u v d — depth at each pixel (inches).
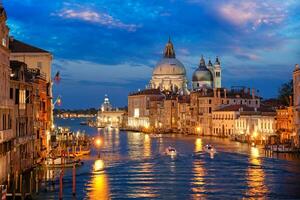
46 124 3890.3
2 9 2358.5
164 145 5580.7
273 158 3858.3
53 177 2723.9
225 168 3292.3
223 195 2351.1
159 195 2357.3
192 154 4293.8
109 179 2824.8
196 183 2687.0
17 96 2706.7
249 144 5433.1
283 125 5132.9
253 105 7682.1
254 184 2640.3
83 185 2598.4
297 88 4495.6
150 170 3216.0
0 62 2257.6
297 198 2278.5
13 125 2551.7
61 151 3560.5
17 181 2257.6
